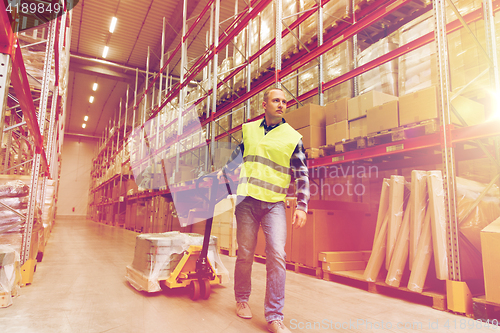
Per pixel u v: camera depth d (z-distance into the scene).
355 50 4.96
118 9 10.35
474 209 2.78
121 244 6.80
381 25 5.36
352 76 4.16
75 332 1.87
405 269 3.02
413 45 3.47
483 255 2.22
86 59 13.19
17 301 2.50
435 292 2.58
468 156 3.71
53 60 4.55
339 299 2.72
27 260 3.05
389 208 3.01
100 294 2.75
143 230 9.56
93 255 5.11
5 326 1.94
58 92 5.40
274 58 5.68
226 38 6.49
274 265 1.91
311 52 4.56
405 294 2.90
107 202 16.89
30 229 3.09
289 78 5.23
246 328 1.96
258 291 2.97
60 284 3.10
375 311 2.38
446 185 2.55
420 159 4.21
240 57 6.95
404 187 3.07
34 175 3.23
